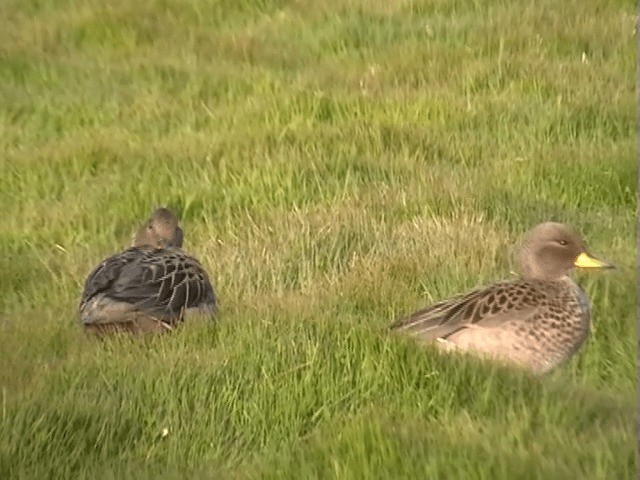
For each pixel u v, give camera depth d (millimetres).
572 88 18469
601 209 14578
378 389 9305
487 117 17531
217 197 14945
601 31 21016
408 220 13742
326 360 9484
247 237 13438
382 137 16672
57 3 25516
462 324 10062
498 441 8172
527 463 7789
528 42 20672
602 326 10812
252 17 24469
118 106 19578
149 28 23672
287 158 15672
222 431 9078
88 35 23406
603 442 8109
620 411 8953
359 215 13688
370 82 19516
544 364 10039
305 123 17562
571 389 9234
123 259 11266
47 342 10594
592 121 17250
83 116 19109
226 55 22250
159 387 9320
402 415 8922
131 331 10625
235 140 16531
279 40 23047
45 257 13398
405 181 15172
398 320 10414
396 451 8078
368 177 15359
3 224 14445
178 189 15180
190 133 17750
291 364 9555
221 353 9820
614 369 10062
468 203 14188
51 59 22000
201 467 8625
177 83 20656
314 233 13242
